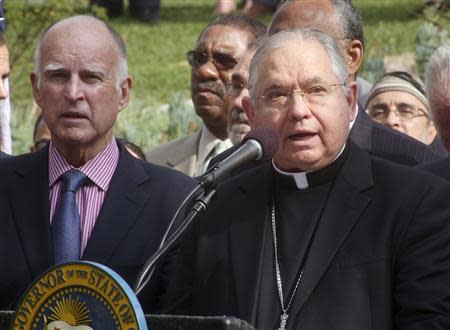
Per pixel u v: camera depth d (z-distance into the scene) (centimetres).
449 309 1130
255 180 1268
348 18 1625
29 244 1348
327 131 1219
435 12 3528
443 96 1390
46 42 1370
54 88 1359
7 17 3228
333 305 1159
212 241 1232
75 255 1344
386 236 1174
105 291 965
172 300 1238
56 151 1396
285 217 1237
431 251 1161
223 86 1864
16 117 2961
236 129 1634
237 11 5259
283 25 1628
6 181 1393
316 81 1216
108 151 1397
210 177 1123
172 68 4372
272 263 1216
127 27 5100
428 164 1399
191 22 5222
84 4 3819
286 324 1168
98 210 1374
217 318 954
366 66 2867
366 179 1220
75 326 969
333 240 1189
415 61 2980
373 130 1571
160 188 1385
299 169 1242
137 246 1346
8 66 1614
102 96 1364
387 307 1148
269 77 1223
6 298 1337
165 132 2692
